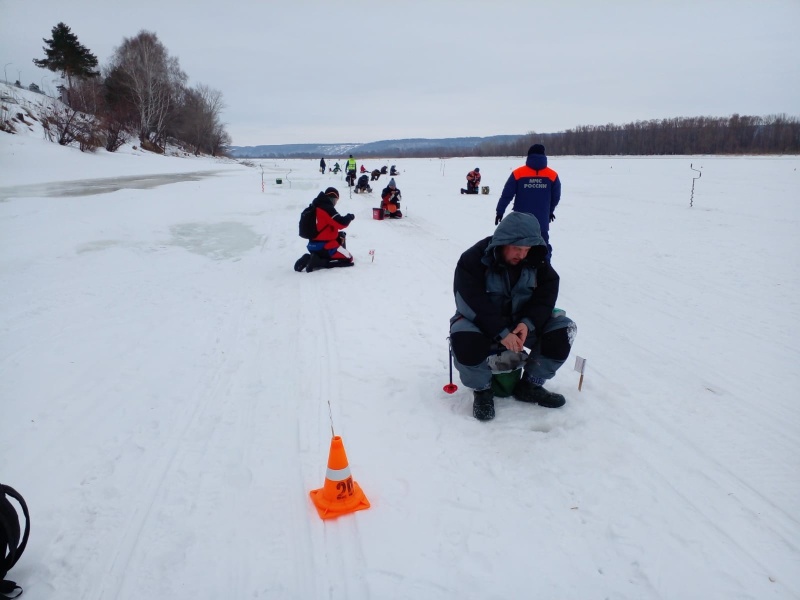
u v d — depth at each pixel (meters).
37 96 49.84
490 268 3.73
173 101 67.19
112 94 60.03
